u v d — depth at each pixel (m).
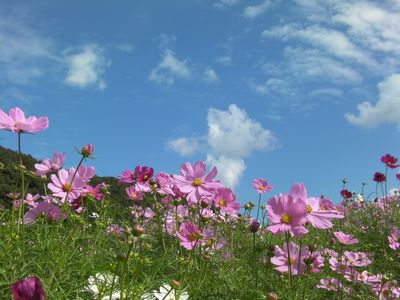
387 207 1.97
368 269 1.22
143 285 0.74
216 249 1.05
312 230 1.53
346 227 1.69
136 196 1.15
